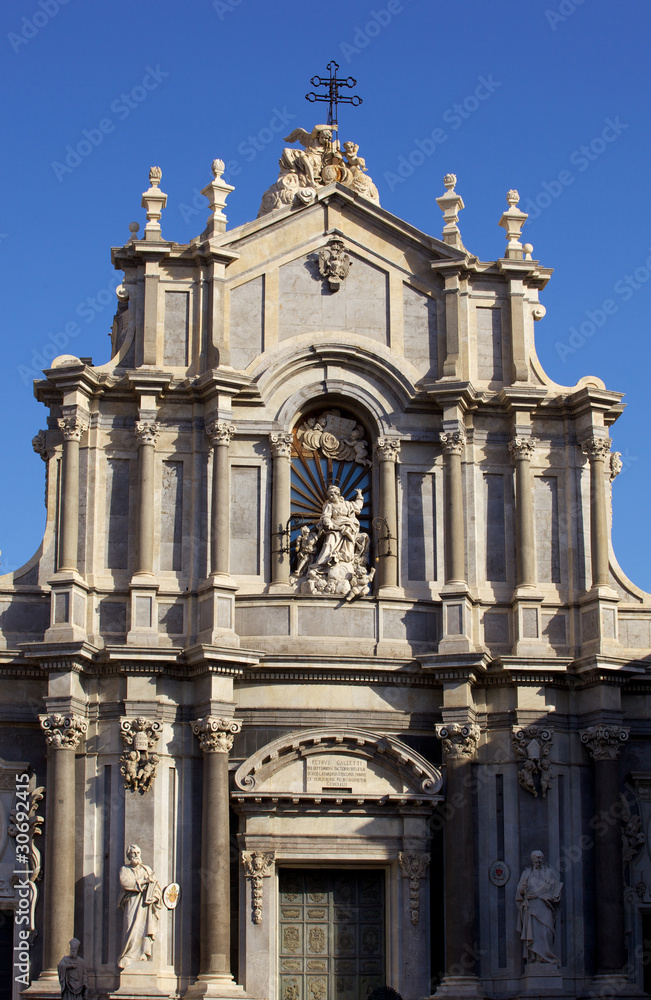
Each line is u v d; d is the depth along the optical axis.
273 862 44.00
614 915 44.44
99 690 45.00
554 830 45.12
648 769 46.88
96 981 43.12
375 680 45.53
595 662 45.25
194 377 47.34
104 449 47.09
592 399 47.81
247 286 48.44
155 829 43.91
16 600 46.22
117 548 46.47
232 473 47.31
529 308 49.53
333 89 51.12
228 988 42.53
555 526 47.91
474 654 44.81
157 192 48.44
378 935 44.78
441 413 47.97
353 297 48.75
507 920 44.50
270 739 45.16
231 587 45.44
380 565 46.81
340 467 48.47
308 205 48.97
